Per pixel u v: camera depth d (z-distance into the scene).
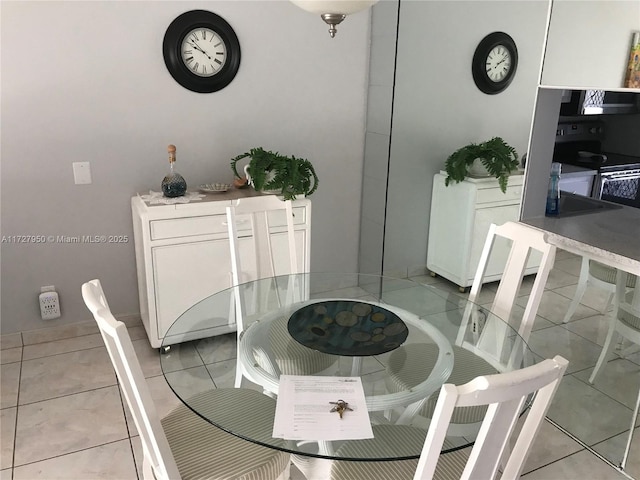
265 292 2.21
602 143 2.25
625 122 2.12
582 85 2.20
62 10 2.56
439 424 1.02
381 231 3.52
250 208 2.45
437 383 1.56
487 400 1.01
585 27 2.14
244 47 3.01
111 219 2.92
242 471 1.47
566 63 2.26
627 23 1.97
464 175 2.94
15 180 2.67
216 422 1.39
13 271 2.78
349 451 1.30
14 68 2.54
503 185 2.73
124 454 2.09
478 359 1.71
